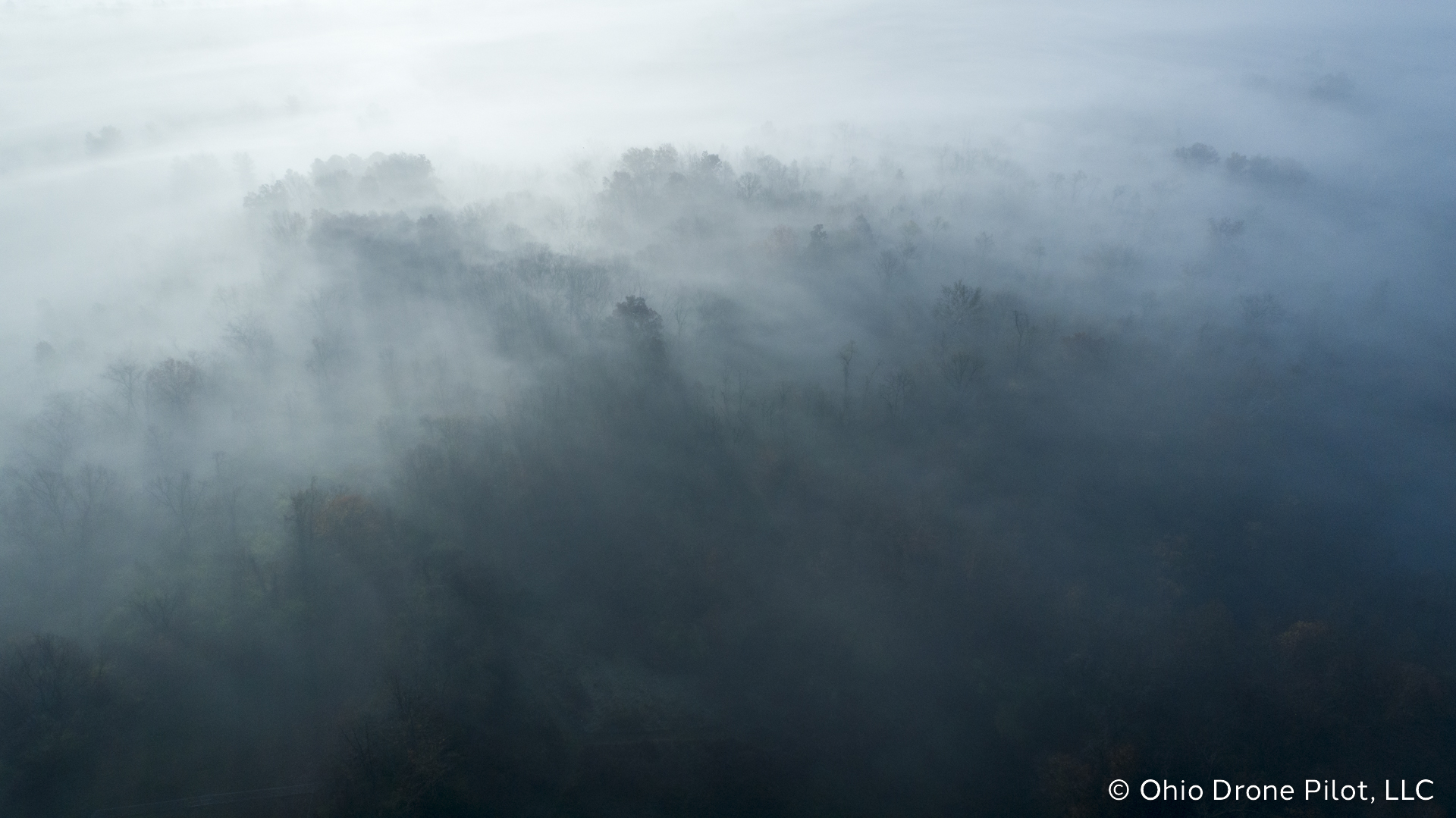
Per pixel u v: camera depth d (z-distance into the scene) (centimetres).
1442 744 9800
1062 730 10369
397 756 8700
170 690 9238
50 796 8206
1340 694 10188
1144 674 10662
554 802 9375
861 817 9650
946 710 10788
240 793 8644
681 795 9656
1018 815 9688
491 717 9838
